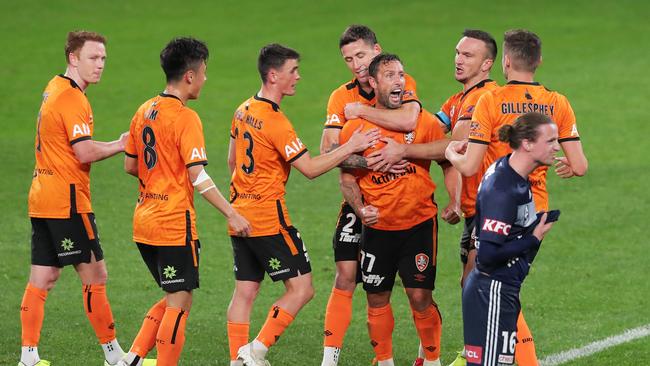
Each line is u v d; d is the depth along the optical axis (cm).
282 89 2448
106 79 6688
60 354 2698
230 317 2506
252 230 2447
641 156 5041
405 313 3147
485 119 2317
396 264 2539
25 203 4322
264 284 3434
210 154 5162
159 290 3328
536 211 2364
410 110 2475
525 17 8250
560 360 2666
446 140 2491
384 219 2483
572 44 7450
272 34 7862
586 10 8431
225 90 6456
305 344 2834
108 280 3412
